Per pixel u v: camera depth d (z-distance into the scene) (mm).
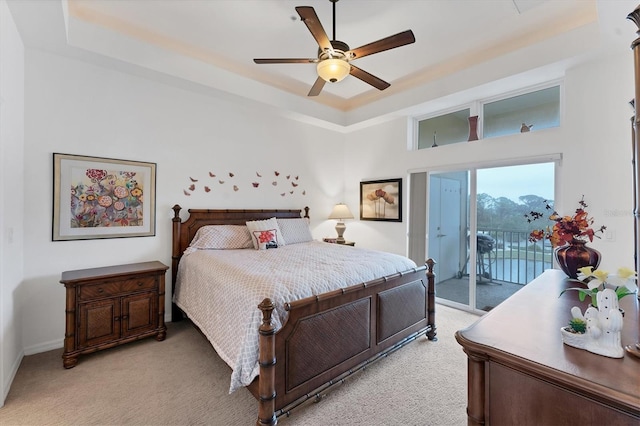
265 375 1664
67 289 2398
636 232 1352
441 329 3268
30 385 2152
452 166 3924
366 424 1826
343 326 2143
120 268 2861
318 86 2861
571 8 2508
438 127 4281
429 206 4250
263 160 4336
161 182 3391
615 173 2646
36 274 2633
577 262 1832
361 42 2996
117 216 3084
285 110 4230
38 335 2646
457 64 3500
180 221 3471
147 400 2008
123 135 3119
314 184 5008
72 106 2818
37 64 2643
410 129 4469
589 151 2787
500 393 946
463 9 2508
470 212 3795
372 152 4969
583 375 805
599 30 2477
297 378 1853
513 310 1336
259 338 1725
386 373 2387
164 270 2916
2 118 2021
